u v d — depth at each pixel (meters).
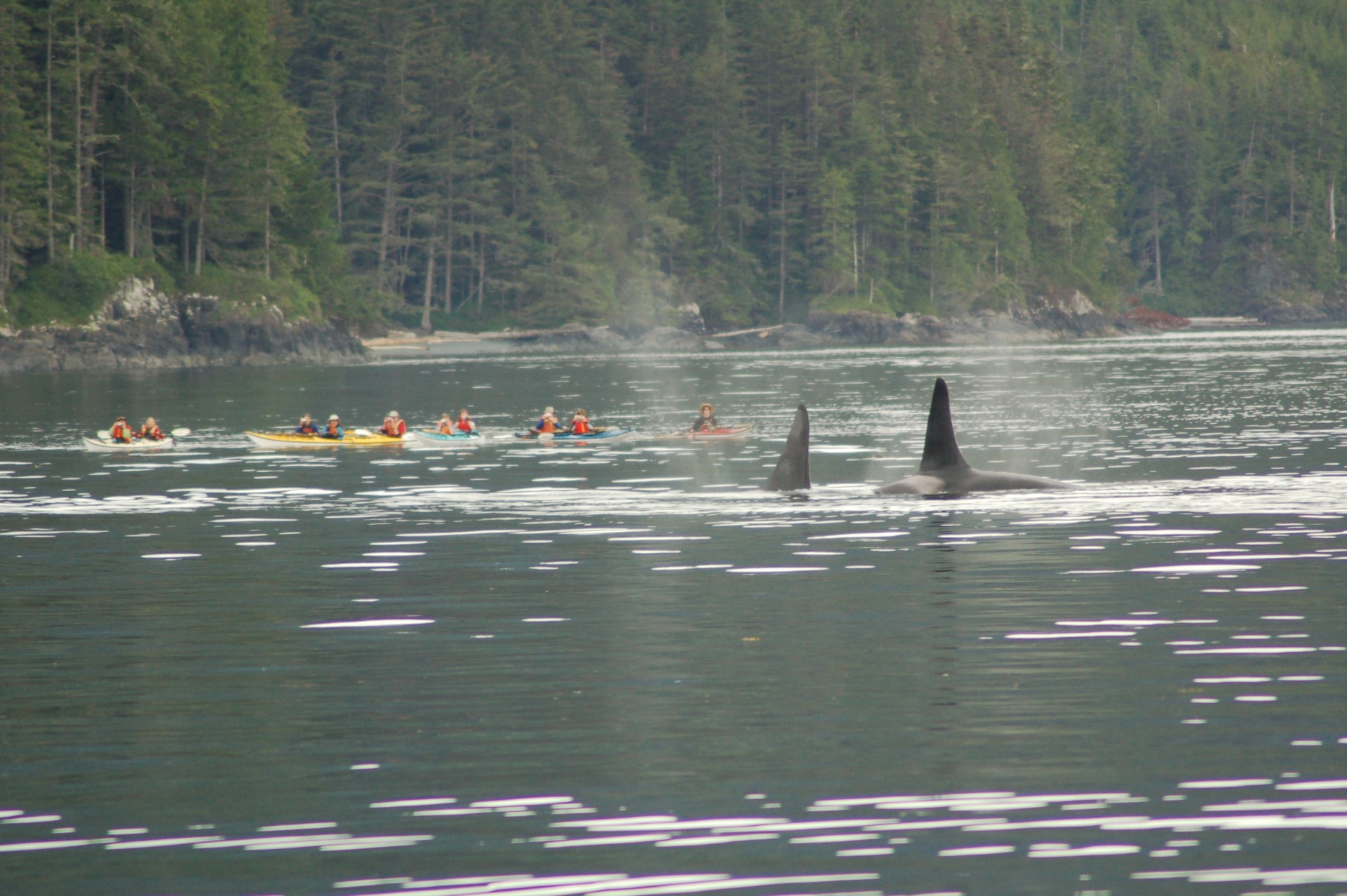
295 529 95.75
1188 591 65.81
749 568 74.81
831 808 35.84
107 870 32.47
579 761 40.19
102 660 54.59
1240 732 41.78
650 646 55.81
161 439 174.75
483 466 144.00
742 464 141.38
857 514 95.44
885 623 59.53
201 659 54.53
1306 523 88.38
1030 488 104.50
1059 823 34.50
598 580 72.19
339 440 174.62
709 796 36.94
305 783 38.56
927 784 37.62
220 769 39.91
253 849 33.62
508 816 35.62
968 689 47.75
